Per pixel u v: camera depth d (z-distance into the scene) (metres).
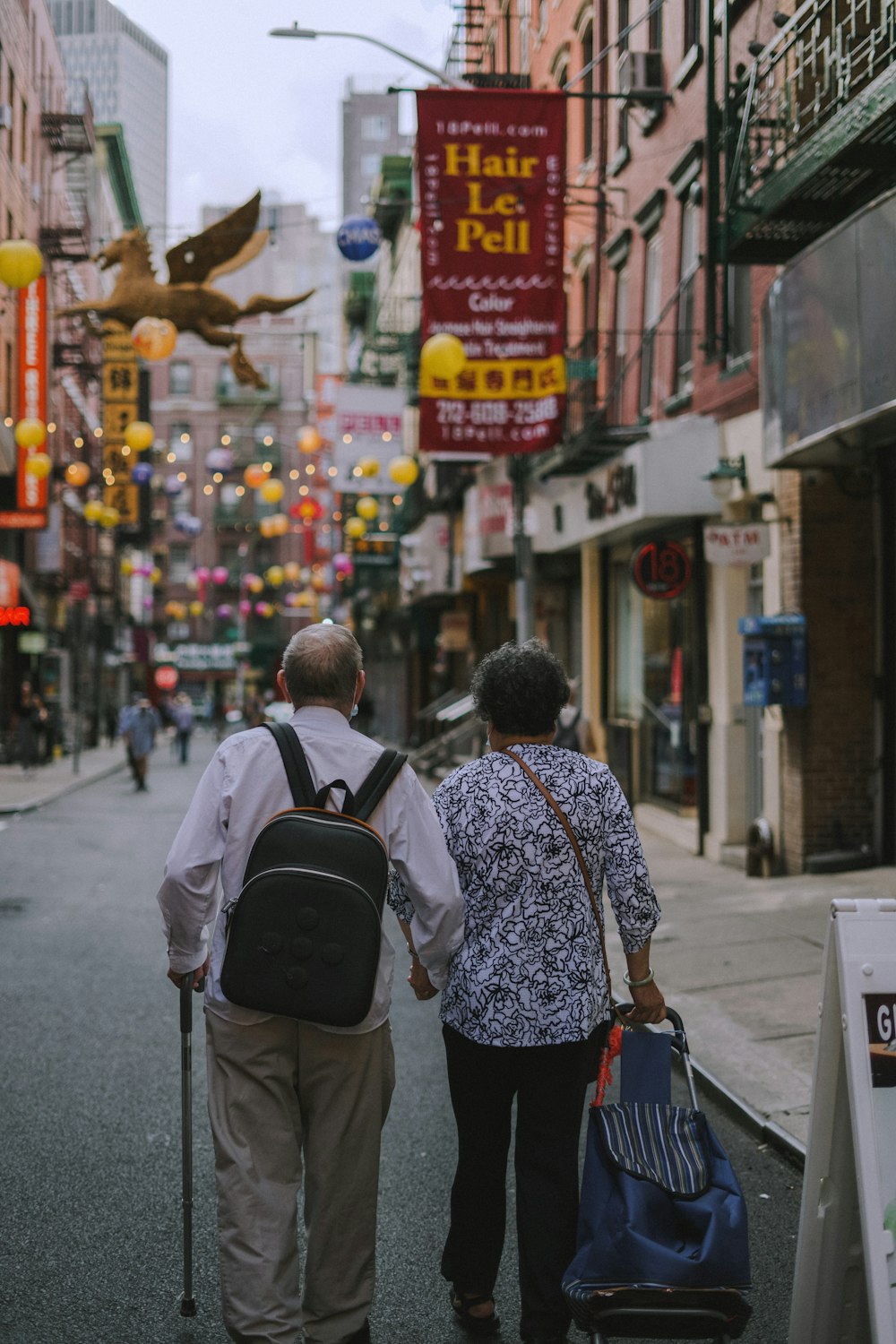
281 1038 3.34
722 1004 7.73
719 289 13.80
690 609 15.56
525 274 13.05
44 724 34.03
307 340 76.31
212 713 68.62
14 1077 6.54
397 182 40.78
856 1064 2.99
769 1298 4.13
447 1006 3.59
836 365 9.00
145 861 15.52
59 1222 4.71
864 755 11.77
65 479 37.38
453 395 13.24
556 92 12.93
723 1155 3.28
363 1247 3.44
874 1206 2.92
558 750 3.66
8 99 32.44
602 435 15.74
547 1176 3.48
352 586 52.59
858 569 11.73
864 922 3.08
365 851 3.23
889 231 8.06
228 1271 3.23
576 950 3.51
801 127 10.55
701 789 14.53
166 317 13.64
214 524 75.69
